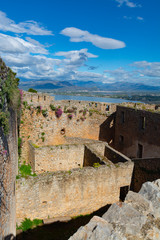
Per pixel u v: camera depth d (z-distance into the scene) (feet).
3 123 21.11
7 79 26.68
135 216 15.10
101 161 52.90
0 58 21.45
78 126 89.20
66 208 43.93
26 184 39.40
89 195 45.68
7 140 26.30
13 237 29.45
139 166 51.13
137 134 68.74
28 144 70.79
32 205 40.70
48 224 41.32
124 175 49.73
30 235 38.60
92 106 97.96
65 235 39.34
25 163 71.10
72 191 43.57
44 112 75.61
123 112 79.61
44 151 61.46
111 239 12.73
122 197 57.36
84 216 45.65
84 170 44.09
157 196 17.65
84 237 12.80
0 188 19.16
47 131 78.38
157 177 49.37
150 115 61.31
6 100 26.21
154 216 15.70
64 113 82.89
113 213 15.39
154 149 59.88
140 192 18.78
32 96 73.72
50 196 41.83
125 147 77.36
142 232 14.26
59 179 41.73
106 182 47.21
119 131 81.61
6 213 22.38
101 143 68.39
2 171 20.80
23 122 71.36
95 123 92.99
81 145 65.87
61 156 63.87
